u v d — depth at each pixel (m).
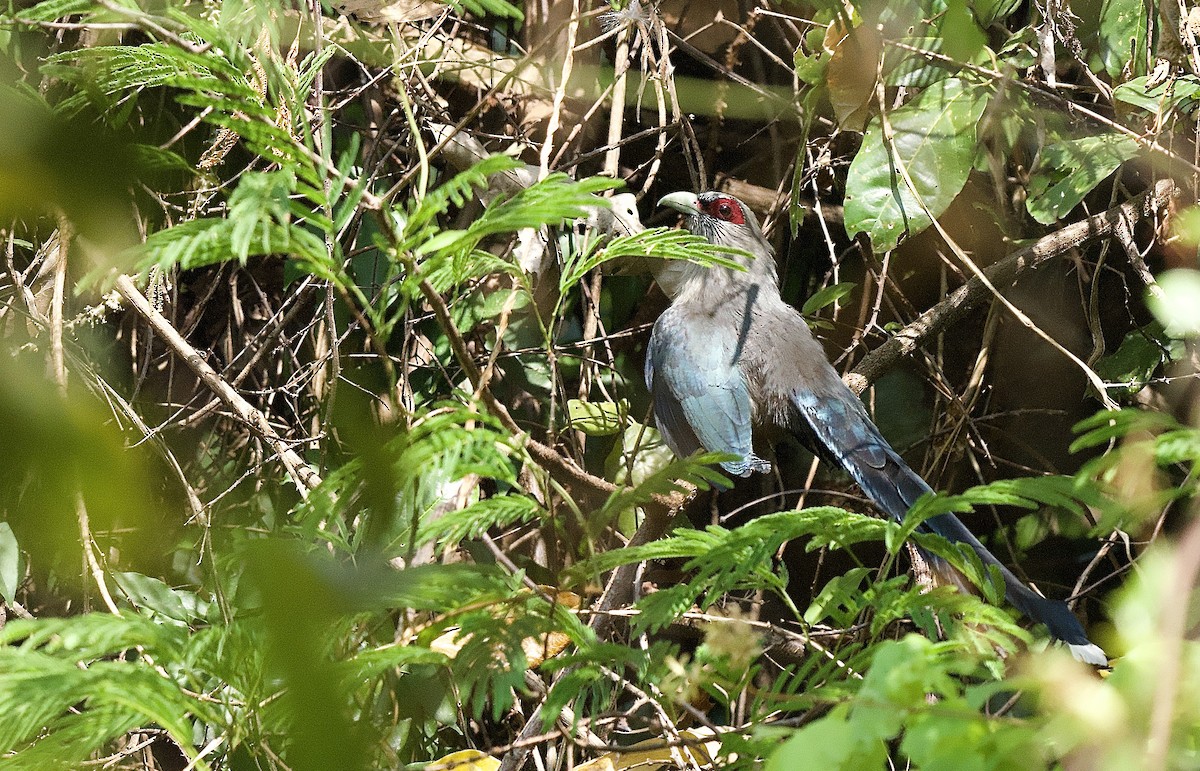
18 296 8.35
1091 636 9.09
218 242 3.16
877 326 10.40
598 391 10.62
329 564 2.05
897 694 2.66
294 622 1.56
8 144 1.22
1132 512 3.79
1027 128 9.27
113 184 1.26
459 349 3.98
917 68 8.50
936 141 8.30
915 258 10.72
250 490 9.59
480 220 3.51
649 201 11.18
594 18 9.88
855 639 6.48
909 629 7.49
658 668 4.43
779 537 4.18
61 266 6.52
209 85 3.37
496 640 4.05
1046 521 9.84
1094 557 8.97
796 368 9.45
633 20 9.09
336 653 4.09
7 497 7.28
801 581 10.27
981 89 8.39
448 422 3.66
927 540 4.54
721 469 9.31
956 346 10.60
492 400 4.21
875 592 4.47
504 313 5.72
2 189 1.21
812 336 9.80
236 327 10.26
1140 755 2.26
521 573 4.59
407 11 8.73
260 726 3.76
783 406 9.45
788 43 10.22
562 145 9.67
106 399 8.47
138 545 8.05
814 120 10.17
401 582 2.25
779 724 4.29
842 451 9.13
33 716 3.21
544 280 9.87
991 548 10.24
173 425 9.18
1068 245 9.01
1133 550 9.13
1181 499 8.16
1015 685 2.51
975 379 9.70
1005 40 9.42
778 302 10.09
